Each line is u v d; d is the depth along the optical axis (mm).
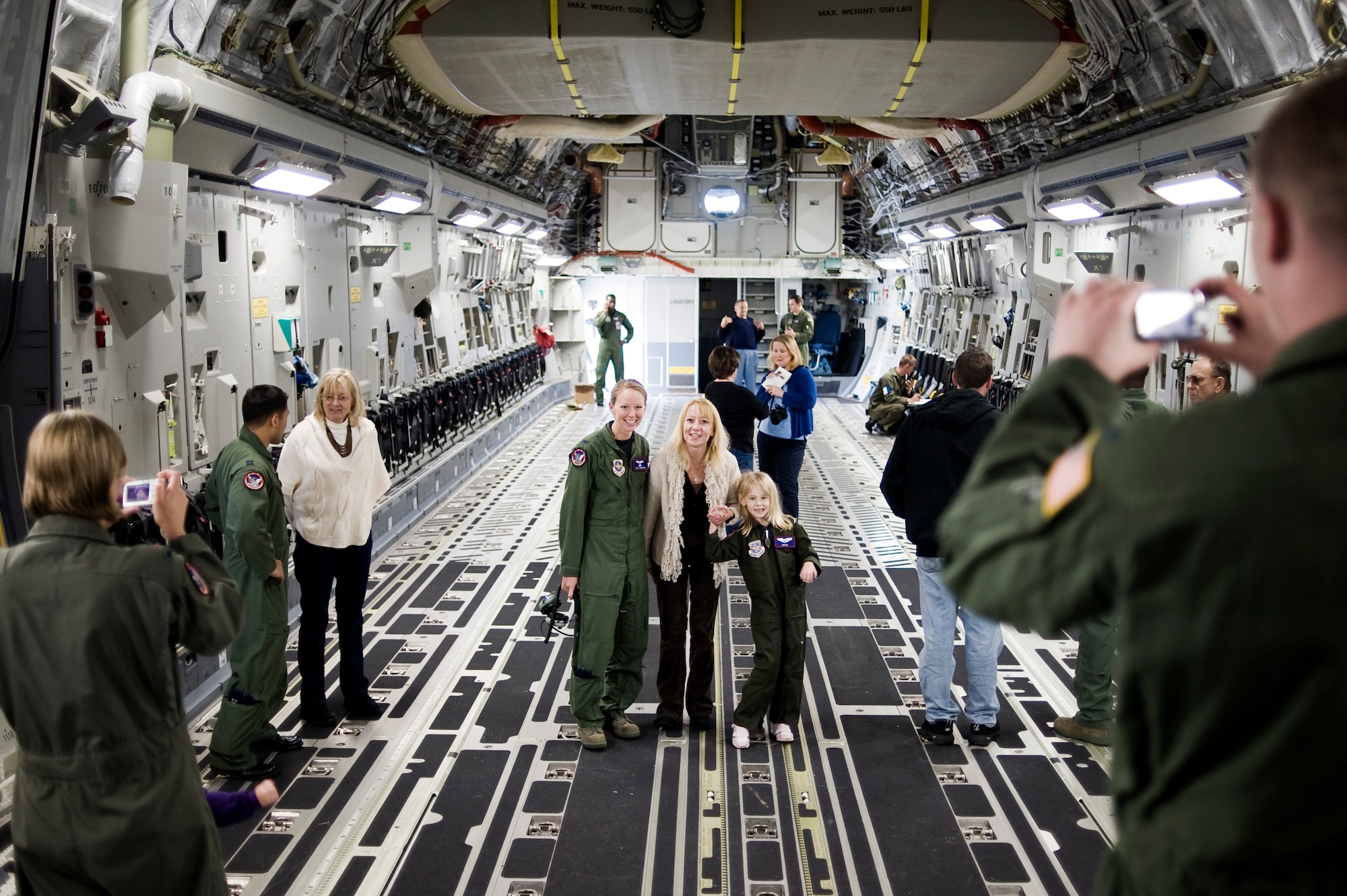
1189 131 6758
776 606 4938
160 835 2506
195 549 2643
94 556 2490
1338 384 857
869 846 4141
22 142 4109
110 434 2572
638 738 5141
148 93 5102
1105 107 7840
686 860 4035
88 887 2508
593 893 3801
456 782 4668
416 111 9664
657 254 19328
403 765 4832
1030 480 1039
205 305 6609
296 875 3924
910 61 7465
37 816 2471
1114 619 5000
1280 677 851
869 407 14898
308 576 5109
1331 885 869
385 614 7012
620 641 5062
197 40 5723
